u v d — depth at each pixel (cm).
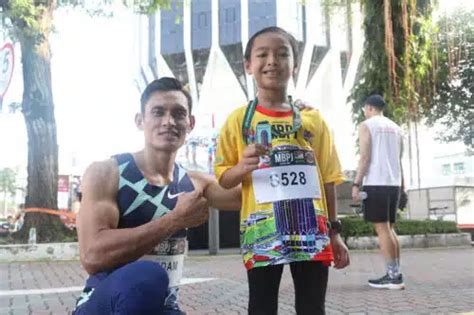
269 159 253
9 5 1068
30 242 1068
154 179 227
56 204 1147
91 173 216
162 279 190
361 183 599
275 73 260
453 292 570
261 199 250
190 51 5959
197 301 541
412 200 1795
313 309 247
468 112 2084
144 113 234
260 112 262
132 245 201
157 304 187
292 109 263
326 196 268
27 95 1148
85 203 211
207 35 5894
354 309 478
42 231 1105
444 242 1253
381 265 841
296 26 5475
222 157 265
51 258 1004
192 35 5972
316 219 250
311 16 5466
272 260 244
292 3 5503
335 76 5600
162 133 227
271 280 249
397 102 1210
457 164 5141
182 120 234
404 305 495
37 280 722
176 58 6128
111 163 221
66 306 524
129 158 226
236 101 5738
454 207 1686
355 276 708
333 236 265
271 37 264
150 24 6419
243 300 545
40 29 1091
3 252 984
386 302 511
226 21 5828
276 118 260
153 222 206
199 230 1249
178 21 1553
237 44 5725
